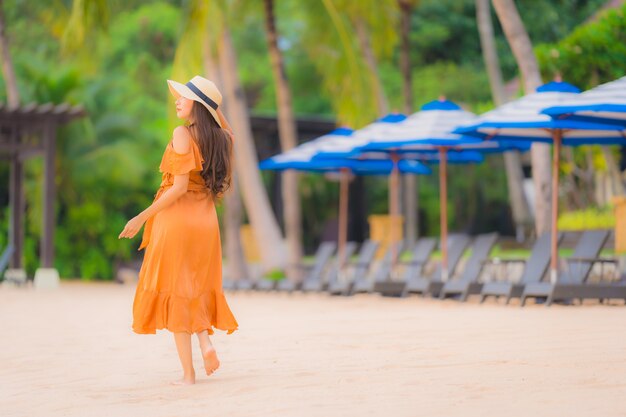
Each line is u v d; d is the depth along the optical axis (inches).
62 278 1477.6
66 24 1473.9
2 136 1198.9
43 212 1127.6
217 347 417.4
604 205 1246.3
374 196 1951.3
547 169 880.3
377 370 324.5
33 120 1139.3
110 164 1451.8
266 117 1530.5
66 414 269.7
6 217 1464.1
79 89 1488.7
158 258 310.7
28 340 480.7
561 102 692.1
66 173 1466.5
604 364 322.0
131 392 302.7
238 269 1192.2
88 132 1454.2
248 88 2375.7
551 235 732.0
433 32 1982.0
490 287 715.4
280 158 1040.8
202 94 314.0
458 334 433.4
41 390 314.2
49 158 1131.9
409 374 312.5
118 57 2188.7
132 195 1521.9
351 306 706.2
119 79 1563.7
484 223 1889.8
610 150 1182.9
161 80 2149.4
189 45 1054.4
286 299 845.2
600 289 669.3
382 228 1310.3
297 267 1139.3
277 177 1619.1
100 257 1482.5
